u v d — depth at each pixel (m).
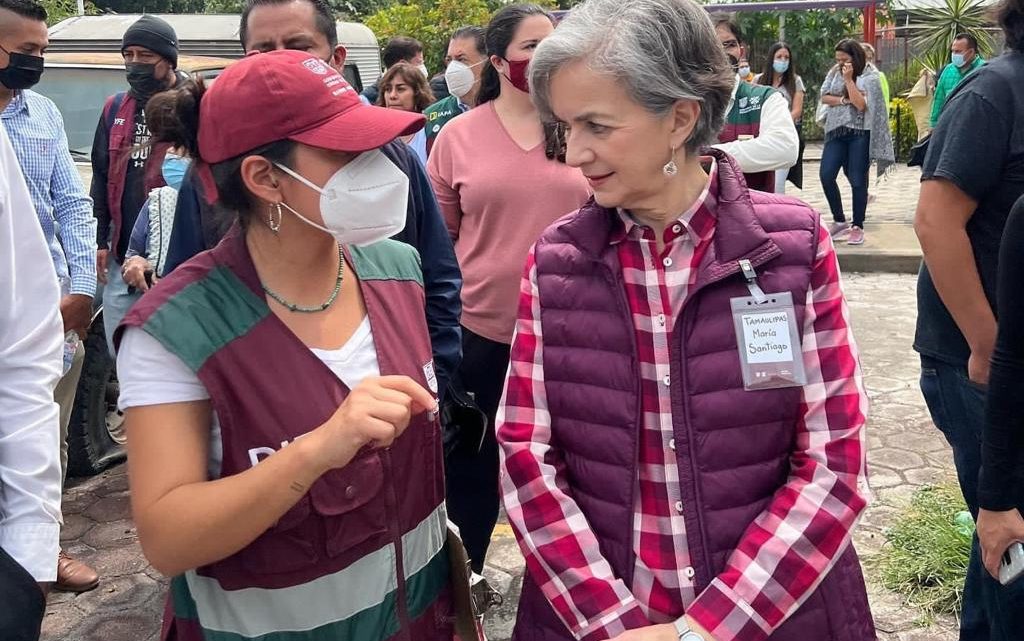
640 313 1.56
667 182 1.50
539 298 1.62
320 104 1.35
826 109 8.24
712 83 1.43
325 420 1.38
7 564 1.42
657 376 1.55
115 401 4.58
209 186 1.41
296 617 1.41
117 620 3.14
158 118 1.46
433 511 1.59
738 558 1.47
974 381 2.21
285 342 1.38
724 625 1.44
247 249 1.42
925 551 3.14
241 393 1.34
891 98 16.69
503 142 2.85
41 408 1.53
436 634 1.62
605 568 1.53
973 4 15.70
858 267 7.71
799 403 1.52
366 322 1.52
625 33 1.38
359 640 1.46
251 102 1.33
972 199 2.09
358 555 1.44
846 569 1.59
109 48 6.71
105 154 4.10
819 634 1.52
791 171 7.94
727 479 1.50
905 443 4.23
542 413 1.64
